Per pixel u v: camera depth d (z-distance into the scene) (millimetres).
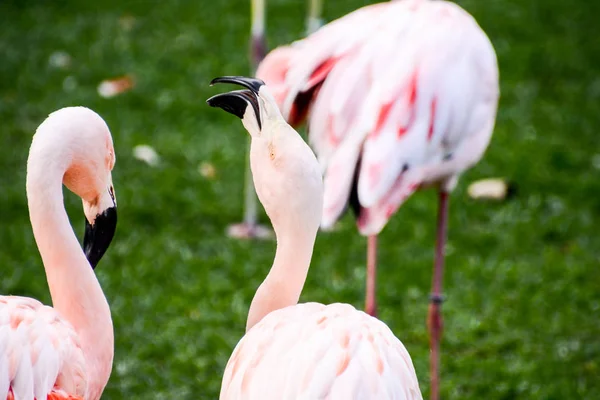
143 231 10414
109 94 13602
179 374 8102
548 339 8836
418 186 7738
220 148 12430
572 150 12711
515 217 11039
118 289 9289
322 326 4457
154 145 12336
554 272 9914
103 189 5133
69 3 17125
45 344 4543
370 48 7535
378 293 9477
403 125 7160
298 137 4715
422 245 10445
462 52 7629
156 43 15500
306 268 4809
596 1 18062
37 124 12625
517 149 12680
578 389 8039
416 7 7891
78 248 4957
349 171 7059
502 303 9406
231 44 15578
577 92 14531
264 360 4395
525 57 15562
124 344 8469
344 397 4145
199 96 13781
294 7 17328
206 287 9430
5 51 14781
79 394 4730
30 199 4871
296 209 4664
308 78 7559
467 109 7539
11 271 9414
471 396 8008
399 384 4387
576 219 11008
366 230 7086
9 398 4398
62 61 14570
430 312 7738
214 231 10578
